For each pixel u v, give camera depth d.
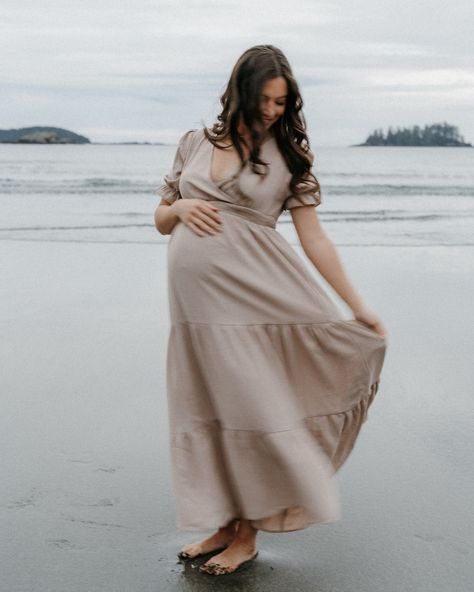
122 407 4.95
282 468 2.88
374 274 10.00
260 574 3.08
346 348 2.98
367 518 3.54
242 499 2.94
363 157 64.88
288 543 3.33
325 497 2.89
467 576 3.09
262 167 2.86
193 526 2.90
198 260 2.87
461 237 14.71
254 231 2.90
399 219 18.50
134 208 21.30
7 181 29.91
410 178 40.56
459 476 4.02
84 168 45.34
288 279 2.94
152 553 3.22
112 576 3.04
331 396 3.02
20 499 3.66
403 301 8.40
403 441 4.46
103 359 6.00
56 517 3.49
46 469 4.00
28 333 6.71
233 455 2.89
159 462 4.10
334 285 3.03
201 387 2.96
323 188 29.86
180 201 2.94
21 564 3.11
